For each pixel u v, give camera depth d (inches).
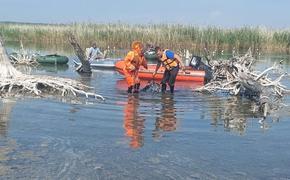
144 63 658.8
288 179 308.5
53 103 534.9
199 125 451.8
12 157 331.3
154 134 409.1
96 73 925.2
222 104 577.3
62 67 1045.2
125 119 465.1
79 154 344.2
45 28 1946.4
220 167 327.0
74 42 927.0
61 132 404.2
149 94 638.5
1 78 603.2
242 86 651.5
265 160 345.4
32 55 1125.7
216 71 773.3
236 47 1766.7
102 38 1732.3
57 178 296.0
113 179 298.2
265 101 597.6
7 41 2006.6
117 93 637.3
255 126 455.8
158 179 300.8
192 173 313.3
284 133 429.1
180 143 382.9
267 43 1804.9
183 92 669.3
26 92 595.8
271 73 990.4
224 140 397.4
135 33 1733.5
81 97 584.7
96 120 455.5
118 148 362.6
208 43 1740.9
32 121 440.8
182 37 1739.7
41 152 345.4
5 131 400.5
